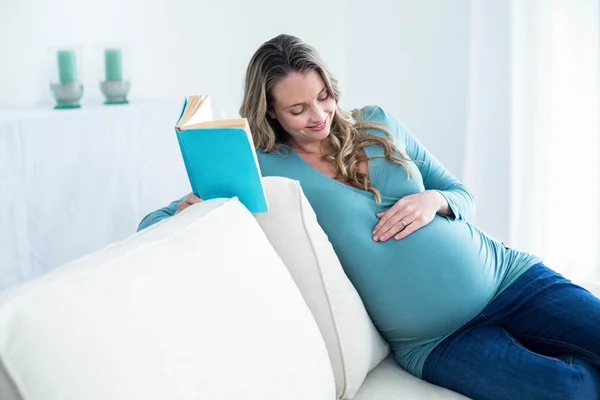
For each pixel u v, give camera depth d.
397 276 1.50
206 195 1.33
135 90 3.00
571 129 2.92
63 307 0.82
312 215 1.37
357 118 1.71
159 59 3.08
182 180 2.85
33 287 0.83
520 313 1.52
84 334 0.81
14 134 2.25
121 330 0.84
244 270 1.08
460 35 3.22
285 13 3.46
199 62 3.23
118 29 2.92
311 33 3.53
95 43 2.73
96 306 0.85
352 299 1.39
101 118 2.50
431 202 1.58
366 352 1.38
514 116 3.01
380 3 3.41
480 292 1.53
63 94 2.53
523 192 3.04
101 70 2.75
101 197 2.53
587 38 2.83
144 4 2.99
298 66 1.53
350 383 1.33
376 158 1.62
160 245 1.02
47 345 0.78
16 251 2.29
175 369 0.86
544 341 1.49
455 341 1.48
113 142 2.55
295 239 1.34
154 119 2.70
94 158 2.49
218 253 1.07
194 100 1.36
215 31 3.26
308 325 1.14
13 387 0.75
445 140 3.35
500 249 1.65
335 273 1.36
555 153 2.96
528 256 1.66
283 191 1.36
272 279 1.12
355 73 3.55
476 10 3.04
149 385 0.82
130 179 2.62
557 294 1.51
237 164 1.25
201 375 0.88
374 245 1.51
